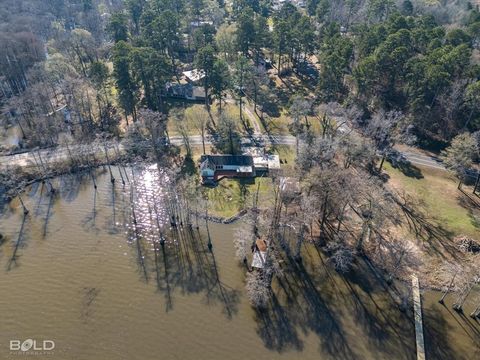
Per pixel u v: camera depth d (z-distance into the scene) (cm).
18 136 11212
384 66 11131
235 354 5991
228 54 15175
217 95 12019
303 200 7350
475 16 15588
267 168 9750
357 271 7338
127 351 6028
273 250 7631
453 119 10719
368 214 7612
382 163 9594
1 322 6444
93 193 9269
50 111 12031
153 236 8119
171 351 6028
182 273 7312
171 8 17812
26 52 14262
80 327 6369
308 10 19412
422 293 6881
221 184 9369
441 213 8469
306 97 12738
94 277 7212
